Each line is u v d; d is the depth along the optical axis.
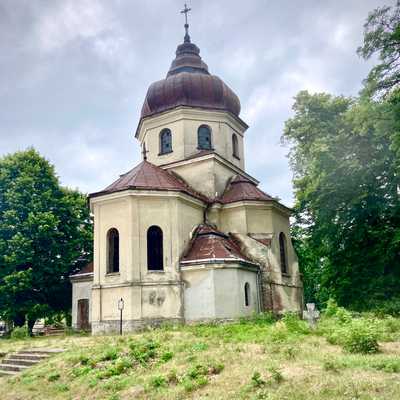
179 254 23.72
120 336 18.98
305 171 26.52
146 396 10.52
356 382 8.95
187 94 29.72
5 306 30.55
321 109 25.84
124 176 27.12
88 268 30.70
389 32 19.12
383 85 19.67
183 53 33.25
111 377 12.48
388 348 12.41
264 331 16.86
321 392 8.66
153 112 30.38
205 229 25.58
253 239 26.34
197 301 22.77
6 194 32.09
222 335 16.44
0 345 21.42
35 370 15.00
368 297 21.86
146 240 23.52
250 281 24.58
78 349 16.61
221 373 11.08
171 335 17.12
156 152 30.17
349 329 12.90
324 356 11.60
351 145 22.20
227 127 30.61
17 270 30.95
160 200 24.23
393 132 18.61
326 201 23.48
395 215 21.69
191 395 9.95
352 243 23.45
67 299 33.78
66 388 12.53
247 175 32.12
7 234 31.47
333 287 24.55
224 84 30.97
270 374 10.17
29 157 34.53
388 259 21.44
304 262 39.72
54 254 32.81
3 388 13.97
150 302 22.59
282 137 27.08
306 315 16.98
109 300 23.06
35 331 35.94
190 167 28.75
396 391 8.28
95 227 24.67
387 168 21.61
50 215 31.73
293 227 31.77
